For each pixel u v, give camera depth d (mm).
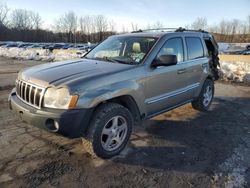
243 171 3277
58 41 85938
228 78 9516
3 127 4488
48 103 3090
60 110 3016
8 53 22844
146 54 3959
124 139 3645
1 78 9508
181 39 4727
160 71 4055
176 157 3613
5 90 7492
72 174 3133
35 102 3205
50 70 3551
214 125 4887
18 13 79812
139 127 4680
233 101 6688
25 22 81250
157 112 4242
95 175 3129
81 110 3029
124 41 4457
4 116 5055
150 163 3436
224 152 3791
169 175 3170
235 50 39156
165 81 4195
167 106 4418
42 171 3166
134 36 4508
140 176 3137
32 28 82438
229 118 5309
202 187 2943
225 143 4102
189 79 4887
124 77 3518
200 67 5195
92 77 3248
